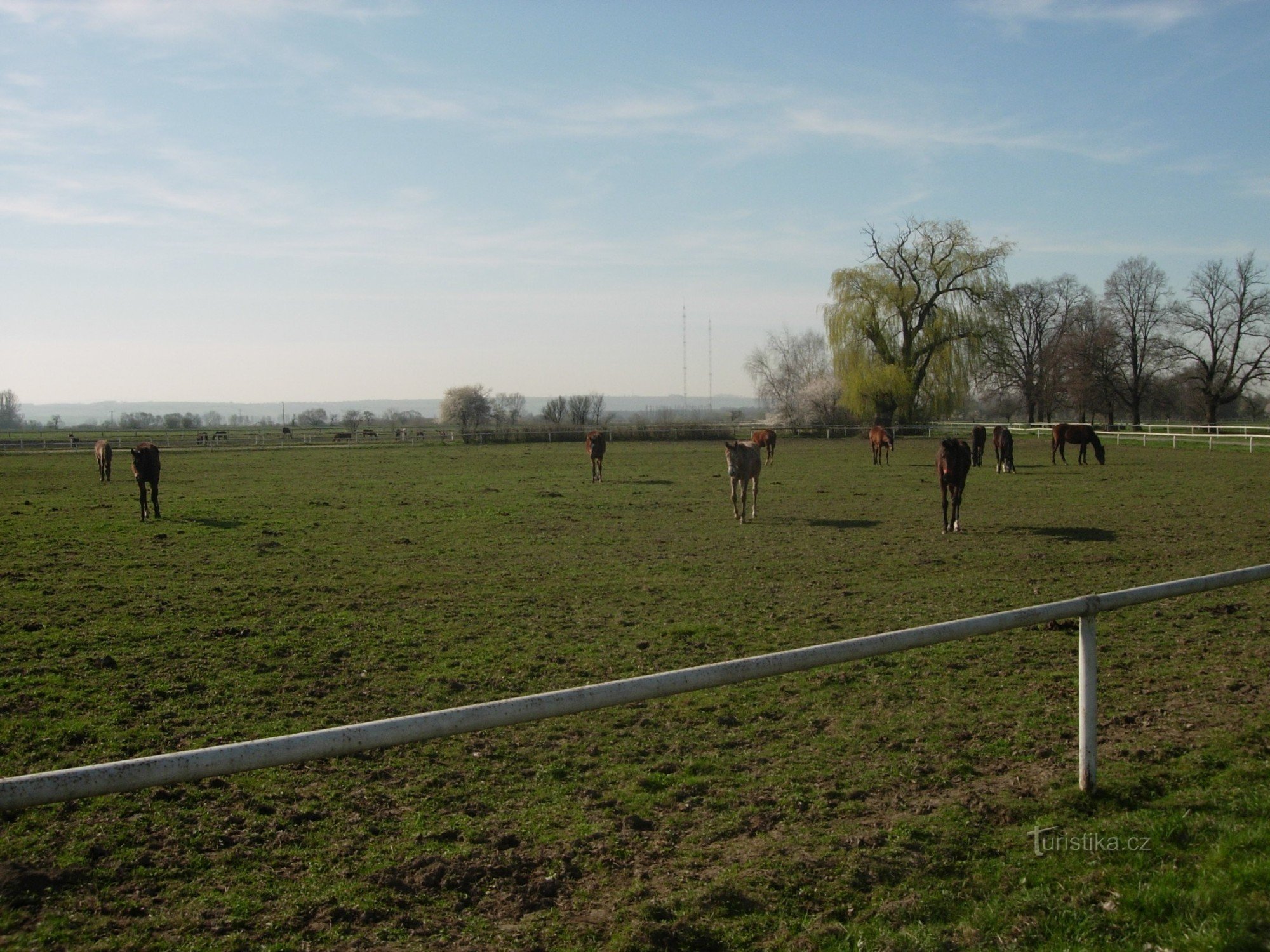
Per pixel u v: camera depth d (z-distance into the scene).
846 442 57.72
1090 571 13.30
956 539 16.66
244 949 3.79
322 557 15.15
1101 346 70.31
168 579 13.11
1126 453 42.50
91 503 23.77
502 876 4.46
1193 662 8.16
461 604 11.40
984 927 3.72
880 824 4.94
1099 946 3.53
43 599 11.61
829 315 65.44
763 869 4.36
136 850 4.80
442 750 6.34
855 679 7.90
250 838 4.96
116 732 6.76
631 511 21.67
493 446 56.69
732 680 4.03
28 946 3.81
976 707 7.06
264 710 7.31
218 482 30.66
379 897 4.25
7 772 5.98
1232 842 4.27
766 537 17.27
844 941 3.64
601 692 3.76
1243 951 3.42
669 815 5.22
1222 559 14.03
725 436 63.94
